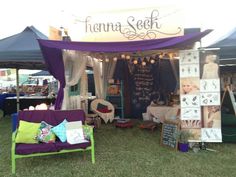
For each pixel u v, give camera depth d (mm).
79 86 7590
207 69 4988
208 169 4078
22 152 4062
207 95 5000
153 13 5176
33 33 6871
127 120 7867
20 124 4527
